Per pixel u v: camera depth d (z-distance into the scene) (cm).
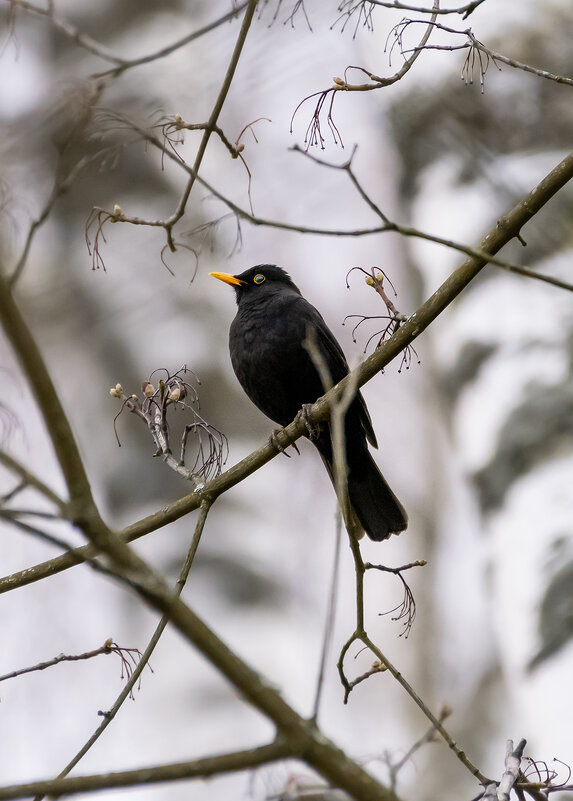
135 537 772
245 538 1055
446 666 1842
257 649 955
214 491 768
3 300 445
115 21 1311
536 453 987
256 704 412
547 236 1147
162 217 1265
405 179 1323
